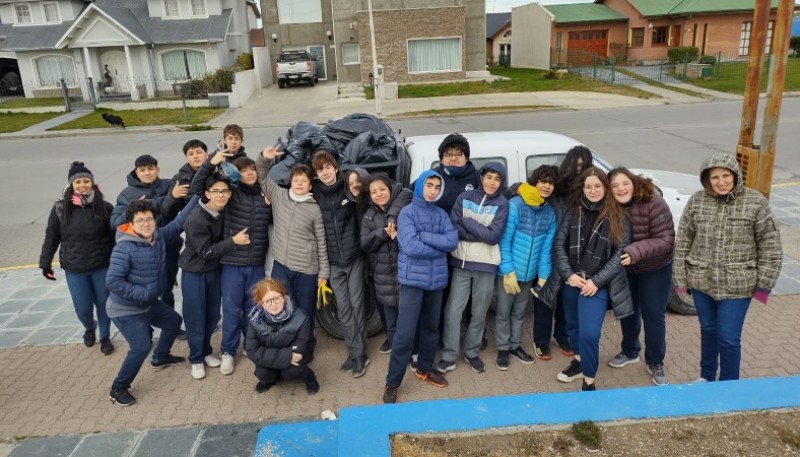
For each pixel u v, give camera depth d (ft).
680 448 8.80
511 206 14.28
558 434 9.11
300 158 16.30
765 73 81.41
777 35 19.48
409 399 14.17
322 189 14.64
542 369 15.46
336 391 14.67
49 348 17.40
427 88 84.02
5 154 53.88
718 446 8.85
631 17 114.73
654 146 43.55
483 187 14.11
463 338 17.17
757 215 12.32
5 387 15.28
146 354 14.33
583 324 13.52
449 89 82.58
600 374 15.03
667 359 15.55
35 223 31.45
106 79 92.02
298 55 93.86
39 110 80.48
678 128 50.80
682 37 110.52
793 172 34.63
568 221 13.87
